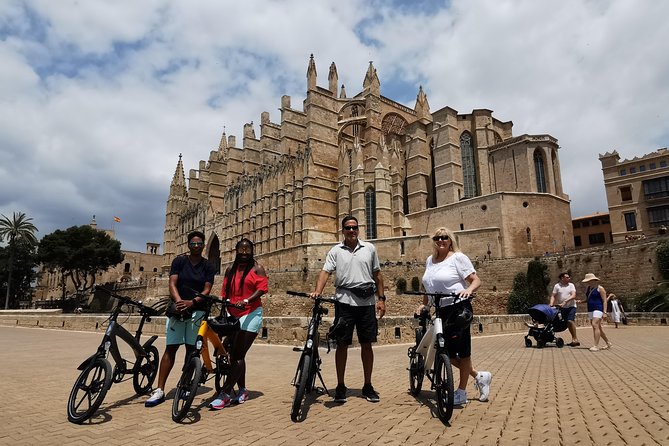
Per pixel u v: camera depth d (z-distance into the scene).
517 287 39.28
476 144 57.50
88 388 6.46
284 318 17.98
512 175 53.38
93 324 26.89
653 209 53.38
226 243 77.69
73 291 104.06
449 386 5.74
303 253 55.34
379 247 50.81
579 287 36.06
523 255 46.12
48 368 11.29
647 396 6.97
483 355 13.33
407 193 60.78
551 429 5.34
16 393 8.07
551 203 48.94
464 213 50.38
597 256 35.28
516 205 47.28
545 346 15.96
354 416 6.20
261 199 69.50
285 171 64.12
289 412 6.55
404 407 6.70
